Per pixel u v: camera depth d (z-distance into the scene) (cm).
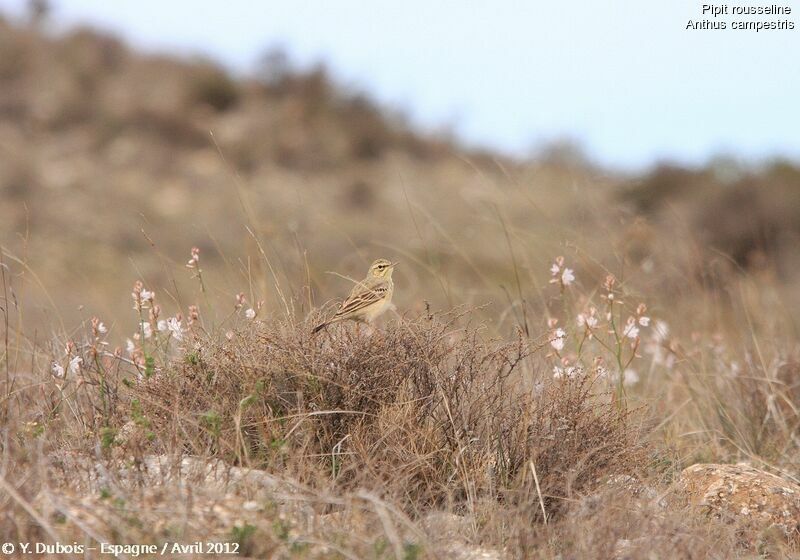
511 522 1442
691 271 2794
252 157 7562
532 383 1738
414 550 1297
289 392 1638
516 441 1620
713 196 6356
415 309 2297
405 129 8544
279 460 1509
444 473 1585
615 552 1376
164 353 1833
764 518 1639
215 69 8756
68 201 6306
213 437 1548
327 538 1316
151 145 7488
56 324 2420
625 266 2516
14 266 3675
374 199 6975
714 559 1424
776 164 6706
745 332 2645
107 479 1385
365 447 1557
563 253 2561
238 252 5441
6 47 8475
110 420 1673
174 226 5991
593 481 1591
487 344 1734
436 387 1666
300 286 2128
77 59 8594
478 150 8500
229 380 1647
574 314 2272
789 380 2345
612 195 4650
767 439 2134
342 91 8888
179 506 1322
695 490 1700
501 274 4503
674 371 2345
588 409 1673
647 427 1878
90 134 7575
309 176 7406
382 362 1658
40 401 1762
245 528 1288
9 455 1447
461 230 5509
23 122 7631
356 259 4381
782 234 5894
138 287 1881
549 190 5575
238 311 1841
